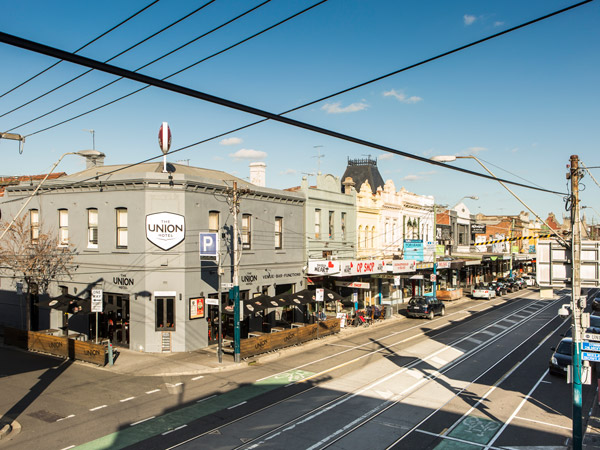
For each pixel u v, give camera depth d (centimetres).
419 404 1673
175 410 1600
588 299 5541
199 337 2538
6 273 3164
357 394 1780
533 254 8162
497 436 1391
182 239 2469
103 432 1408
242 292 2838
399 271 3912
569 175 1348
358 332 3172
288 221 3203
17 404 1661
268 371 2117
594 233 7700
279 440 1344
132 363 2230
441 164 1162
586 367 1259
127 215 2545
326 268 3180
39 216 2970
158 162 2938
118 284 2562
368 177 4653
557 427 1474
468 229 7050
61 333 2745
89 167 3325
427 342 2823
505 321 3716
